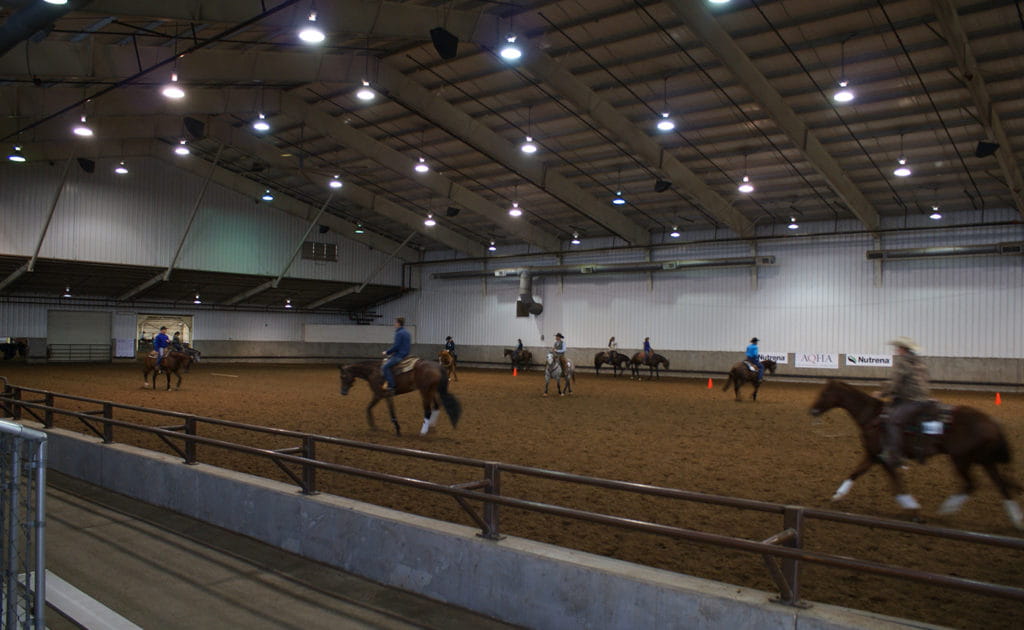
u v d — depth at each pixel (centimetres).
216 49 1792
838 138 2047
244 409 1619
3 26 1184
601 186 2766
